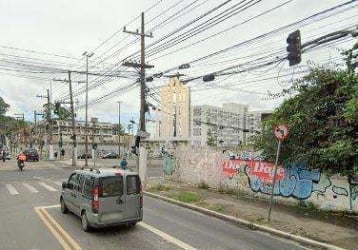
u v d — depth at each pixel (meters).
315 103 17.27
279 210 17.02
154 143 74.12
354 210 15.64
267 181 19.94
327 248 11.63
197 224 14.93
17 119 141.50
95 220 13.04
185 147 27.92
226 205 18.31
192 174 27.00
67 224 14.54
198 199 19.97
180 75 32.72
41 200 20.44
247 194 21.42
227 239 12.70
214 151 24.34
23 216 16.08
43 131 108.00
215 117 101.69
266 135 19.42
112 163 58.75
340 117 16.02
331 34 14.20
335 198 16.36
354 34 13.68
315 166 16.83
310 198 17.41
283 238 12.99
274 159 18.86
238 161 22.17
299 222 14.62
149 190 24.03
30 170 43.09
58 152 87.44
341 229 13.54
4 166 48.69
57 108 58.97
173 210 17.98
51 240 12.34
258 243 12.28
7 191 24.39
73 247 11.55
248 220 15.07
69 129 117.75
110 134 129.88
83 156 78.25
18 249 11.35
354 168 14.62
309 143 17.27
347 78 16.23
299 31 15.09
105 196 13.20
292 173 18.27
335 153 15.30
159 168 46.00
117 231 13.56
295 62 15.18
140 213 13.88
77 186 14.64
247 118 97.12
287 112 18.52
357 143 15.36
